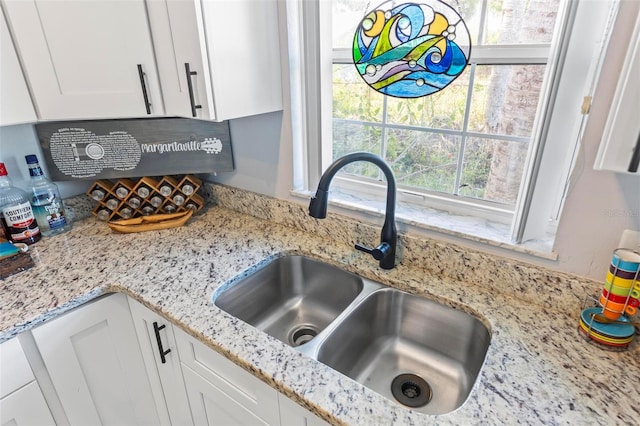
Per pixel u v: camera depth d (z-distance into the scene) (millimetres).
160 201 1501
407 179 1295
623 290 799
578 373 772
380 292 1117
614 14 726
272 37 1186
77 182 1569
